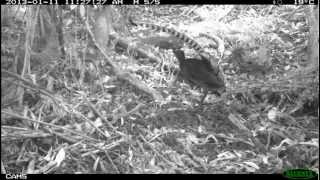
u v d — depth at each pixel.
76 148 6.47
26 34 7.16
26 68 7.19
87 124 7.00
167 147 6.79
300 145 6.89
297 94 8.12
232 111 7.71
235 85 8.48
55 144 6.52
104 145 6.59
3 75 6.64
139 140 6.87
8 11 7.94
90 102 7.46
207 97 8.10
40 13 7.97
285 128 7.45
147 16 11.93
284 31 11.29
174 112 7.57
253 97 8.17
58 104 7.07
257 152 6.81
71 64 7.92
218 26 11.08
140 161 6.41
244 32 10.88
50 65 7.97
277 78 8.75
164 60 9.28
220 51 9.88
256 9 12.81
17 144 6.48
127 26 10.27
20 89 6.93
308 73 8.54
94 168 6.18
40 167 6.18
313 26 9.11
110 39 9.22
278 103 7.98
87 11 8.36
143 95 8.00
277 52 10.16
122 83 8.12
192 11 12.48
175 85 8.47
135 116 7.39
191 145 6.89
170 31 7.97
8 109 6.77
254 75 9.05
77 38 8.73
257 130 7.32
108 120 7.25
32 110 7.12
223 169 6.40
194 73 7.52
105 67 8.48
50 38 8.12
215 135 7.10
